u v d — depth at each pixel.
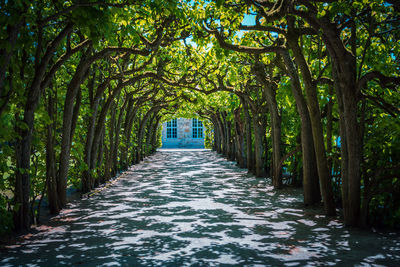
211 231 5.64
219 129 33.34
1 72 4.27
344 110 5.93
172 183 12.45
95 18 4.73
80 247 4.79
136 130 24.39
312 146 8.14
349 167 5.95
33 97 5.93
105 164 13.30
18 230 5.71
